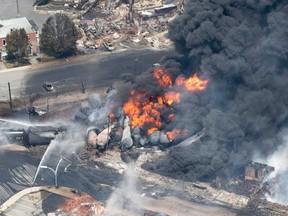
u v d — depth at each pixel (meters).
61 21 176.38
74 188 117.12
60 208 106.88
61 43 176.62
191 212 111.94
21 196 109.44
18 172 122.69
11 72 169.25
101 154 130.25
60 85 161.62
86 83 162.88
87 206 108.69
